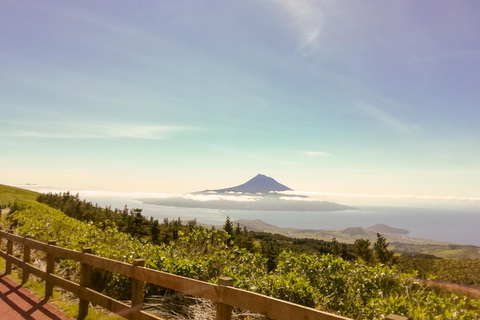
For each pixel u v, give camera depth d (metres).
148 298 6.27
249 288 5.84
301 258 6.98
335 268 6.40
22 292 6.74
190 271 6.59
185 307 5.82
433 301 4.83
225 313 3.36
